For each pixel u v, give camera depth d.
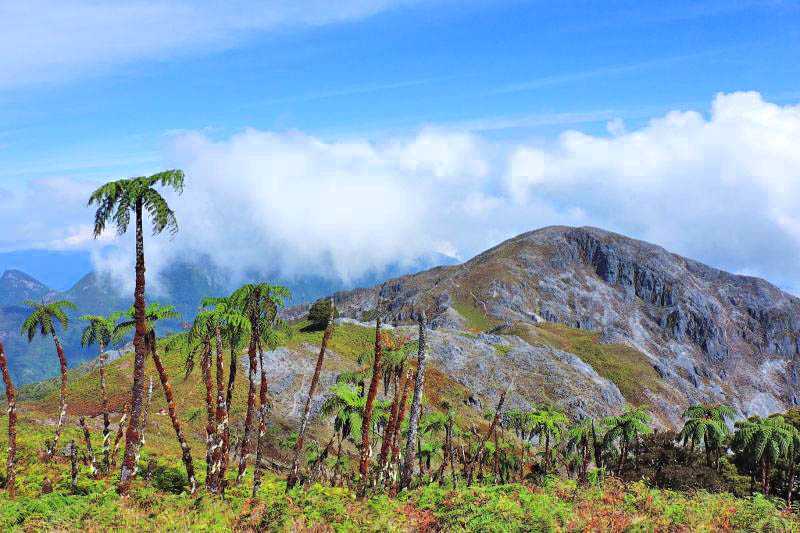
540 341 188.00
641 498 22.12
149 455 43.09
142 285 24.08
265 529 19.67
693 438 51.97
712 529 17.20
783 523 17.83
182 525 19.80
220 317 27.55
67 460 40.50
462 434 60.22
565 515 18.31
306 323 118.00
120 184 22.53
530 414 53.34
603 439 50.69
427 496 23.78
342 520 19.91
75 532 19.22
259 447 28.28
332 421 73.81
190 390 74.62
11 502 23.11
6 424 51.56
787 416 70.00
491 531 17.38
